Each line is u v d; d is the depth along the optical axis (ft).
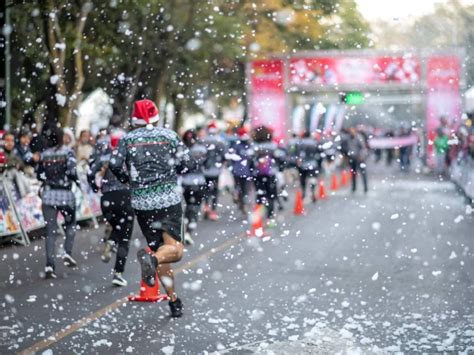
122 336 27.84
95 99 106.11
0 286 38.04
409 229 62.08
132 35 87.51
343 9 125.59
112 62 93.91
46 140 41.19
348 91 143.13
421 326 29.07
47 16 73.46
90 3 76.48
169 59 99.96
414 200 90.63
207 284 37.73
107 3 79.51
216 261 45.37
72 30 77.15
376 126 197.36
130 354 25.53
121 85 99.25
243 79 136.36
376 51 143.95
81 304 33.40
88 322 29.91
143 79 100.12
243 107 142.00
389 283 37.93
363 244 53.01
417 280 38.81
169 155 30.35
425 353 25.44
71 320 30.30
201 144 58.85
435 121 148.05
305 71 142.00
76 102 78.59
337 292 35.68
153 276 28.32
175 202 30.32
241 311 31.76
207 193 72.08
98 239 58.49
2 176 54.29
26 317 30.86
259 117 141.59
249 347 26.27
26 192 57.16
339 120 149.48
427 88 145.48
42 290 36.88
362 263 44.50
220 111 133.18
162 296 34.14
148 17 90.17
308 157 88.89
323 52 141.38
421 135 152.46
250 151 75.56
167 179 30.25
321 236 57.67
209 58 108.88
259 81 139.95
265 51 120.06
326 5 117.29
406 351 25.68
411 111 185.88
